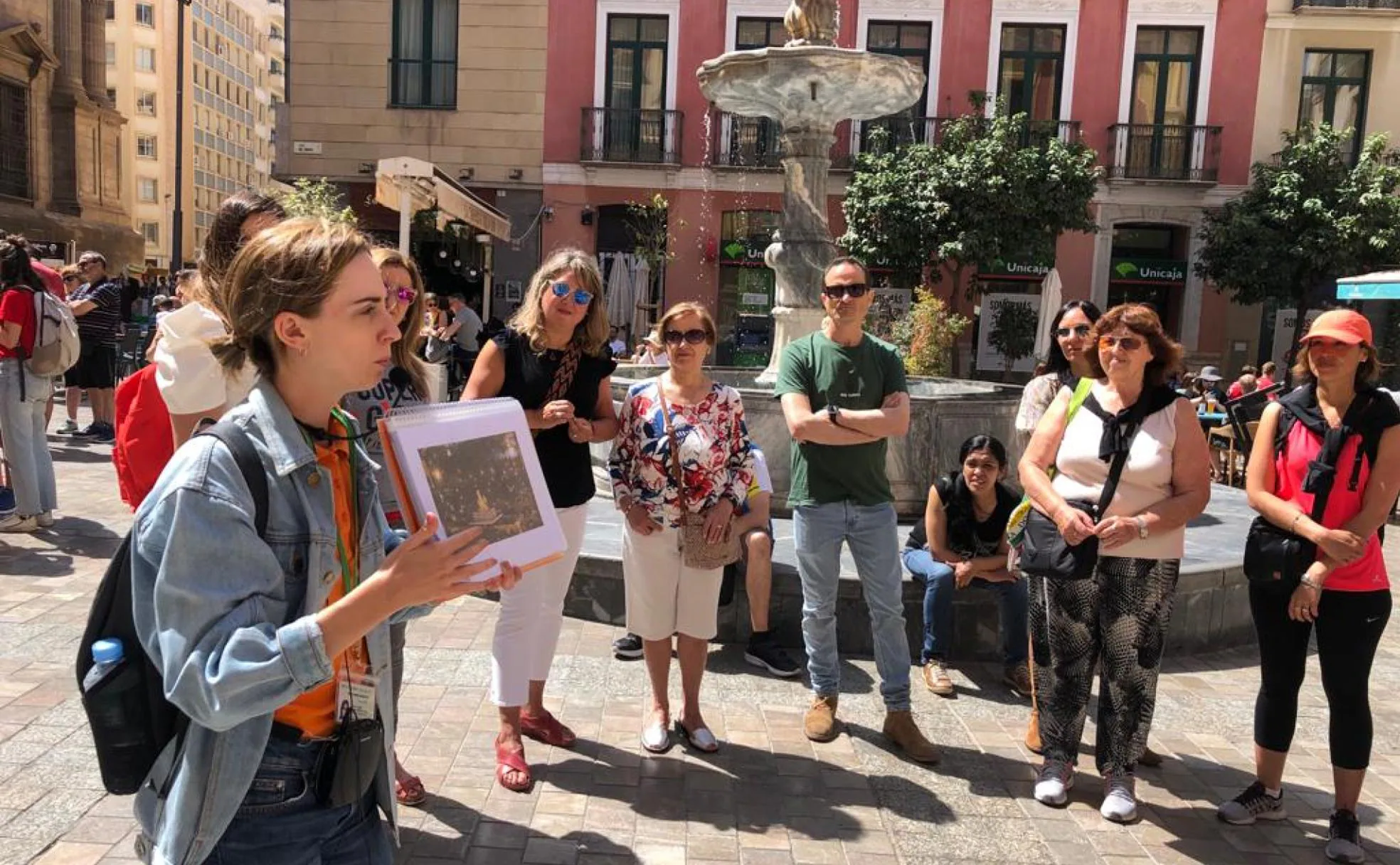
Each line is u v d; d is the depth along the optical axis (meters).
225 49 69.25
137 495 2.56
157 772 1.51
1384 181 16.70
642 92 19.41
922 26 19.30
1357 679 3.01
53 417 11.34
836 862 2.86
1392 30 18.69
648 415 3.45
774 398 6.16
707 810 3.13
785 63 6.19
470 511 1.56
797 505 3.66
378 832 1.74
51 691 3.76
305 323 1.46
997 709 4.06
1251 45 18.98
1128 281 19.91
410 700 3.86
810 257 7.04
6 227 21.95
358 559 1.66
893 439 6.30
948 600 4.25
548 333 3.34
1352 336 2.86
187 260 62.62
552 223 19.53
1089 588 3.22
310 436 1.58
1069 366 4.80
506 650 3.23
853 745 3.65
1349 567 2.98
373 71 19.14
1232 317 19.59
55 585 5.09
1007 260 16.95
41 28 23.61
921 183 16.55
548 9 18.98
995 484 4.27
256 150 76.56
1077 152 16.80
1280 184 16.98
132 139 59.41
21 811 2.89
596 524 5.75
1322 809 3.33
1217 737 3.88
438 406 1.61
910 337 13.55
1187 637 4.77
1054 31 19.23
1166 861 2.96
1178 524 3.08
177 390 2.32
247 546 1.38
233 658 1.31
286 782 1.54
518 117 19.27
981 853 2.95
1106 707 3.25
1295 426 3.08
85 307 9.41
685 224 19.55
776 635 4.57
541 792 3.19
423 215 15.53
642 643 4.17
